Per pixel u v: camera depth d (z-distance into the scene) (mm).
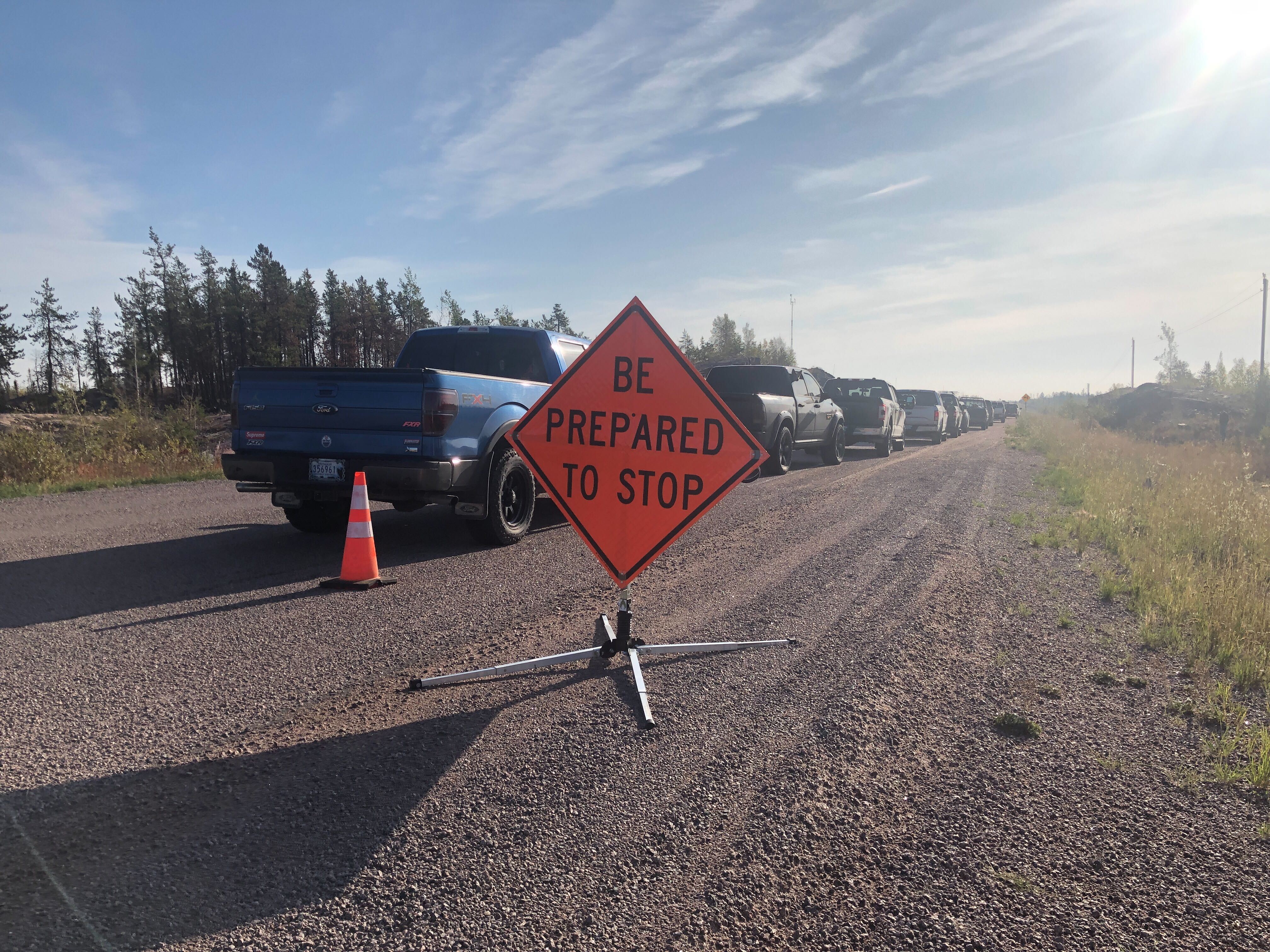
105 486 12398
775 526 8812
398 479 6555
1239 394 33844
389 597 5531
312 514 7918
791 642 4582
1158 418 33406
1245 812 2738
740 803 2734
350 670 4023
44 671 3910
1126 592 5973
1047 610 5473
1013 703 3750
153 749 3078
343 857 2359
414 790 2779
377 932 2025
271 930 2023
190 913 2084
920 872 2342
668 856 2400
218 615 4977
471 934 2021
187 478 13422
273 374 6914
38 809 2602
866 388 22266
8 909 2084
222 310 85250
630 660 4133
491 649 4402
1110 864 2402
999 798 2816
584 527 4230
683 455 4098
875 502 10859
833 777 2939
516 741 3199
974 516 9695
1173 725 3514
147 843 2416
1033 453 22344
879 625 4961
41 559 6621
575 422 4223
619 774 2930
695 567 6660
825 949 1988
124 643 4371
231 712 3451
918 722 3500
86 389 17734
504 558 7008
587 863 2354
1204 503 9141
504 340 8828
